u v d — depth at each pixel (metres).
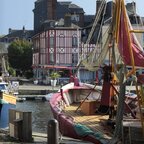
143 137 11.42
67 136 13.74
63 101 18.36
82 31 71.50
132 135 11.52
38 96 46.28
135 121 12.23
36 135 16.02
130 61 12.01
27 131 14.02
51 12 81.25
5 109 20.12
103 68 14.91
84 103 16.39
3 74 28.61
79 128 12.99
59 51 72.12
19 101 44.09
